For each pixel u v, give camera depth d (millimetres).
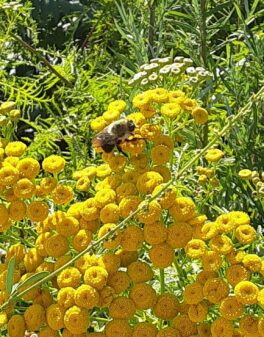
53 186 492
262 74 646
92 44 791
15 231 535
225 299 449
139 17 718
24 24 743
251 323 449
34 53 705
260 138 631
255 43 647
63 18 828
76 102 702
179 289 510
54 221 482
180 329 461
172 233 463
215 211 579
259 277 477
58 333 471
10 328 472
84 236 475
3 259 552
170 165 503
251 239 460
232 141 614
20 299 479
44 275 453
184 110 492
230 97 651
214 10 643
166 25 709
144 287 464
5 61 711
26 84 665
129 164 499
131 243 466
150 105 494
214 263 455
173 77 517
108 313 492
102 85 700
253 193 516
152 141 487
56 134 653
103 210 472
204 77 510
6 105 522
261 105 630
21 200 488
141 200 473
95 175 497
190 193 546
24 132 762
